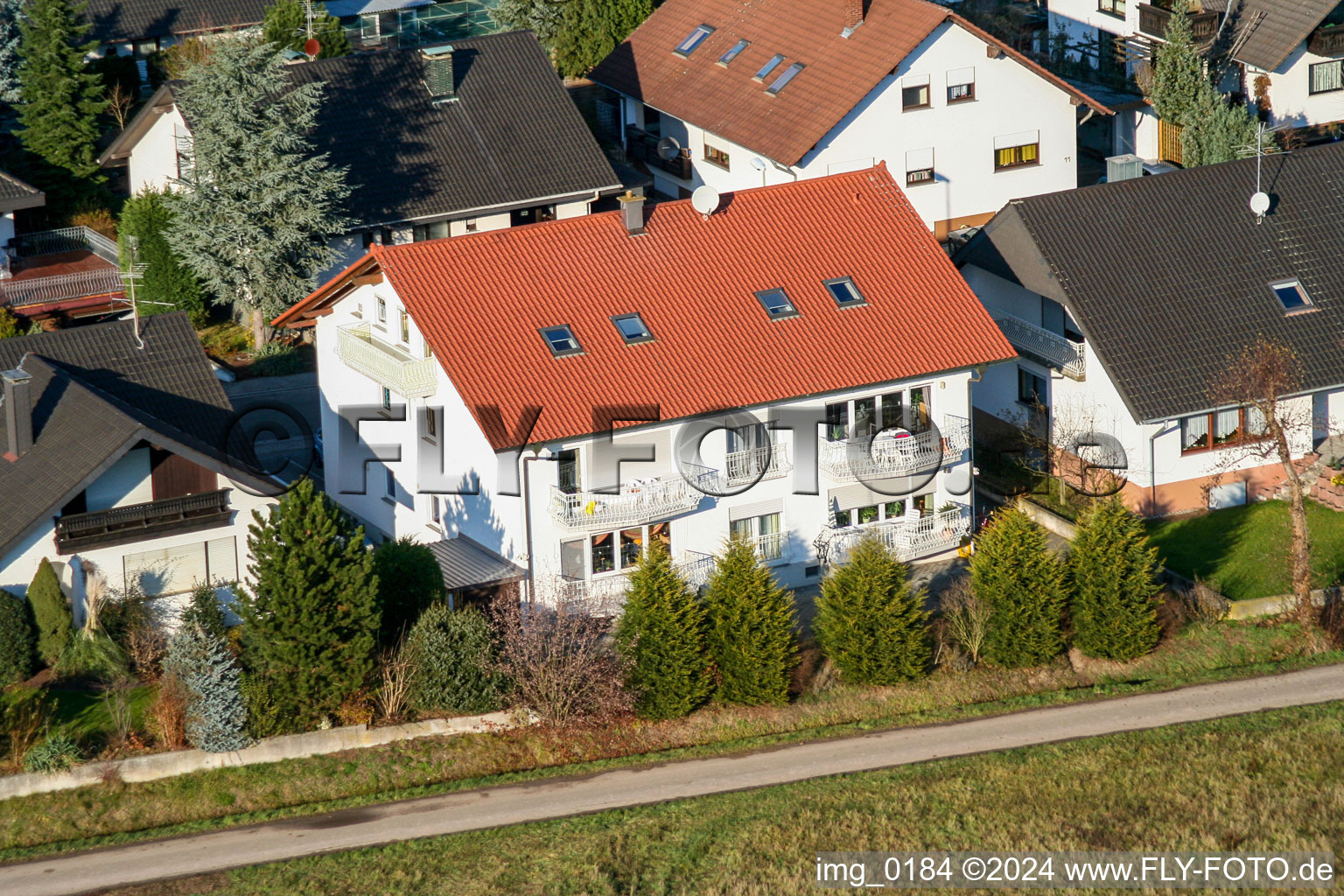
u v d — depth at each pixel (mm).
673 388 50375
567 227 53594
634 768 46406
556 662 47531
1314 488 57875
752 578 47938
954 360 52969
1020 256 59375
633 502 49594
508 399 49000
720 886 41062
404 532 56531
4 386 53000
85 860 42844
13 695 47688
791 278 53906
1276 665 50062
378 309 54938
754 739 47531
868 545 49469
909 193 72375
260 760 46062
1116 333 56469
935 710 48781
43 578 48406
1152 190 59969
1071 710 48469
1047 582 49781
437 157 72125
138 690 48094
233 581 51844
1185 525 56719
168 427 52750
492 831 43531
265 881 41719
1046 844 42406
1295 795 44062
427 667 47250
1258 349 54938
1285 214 60031
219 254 67000
